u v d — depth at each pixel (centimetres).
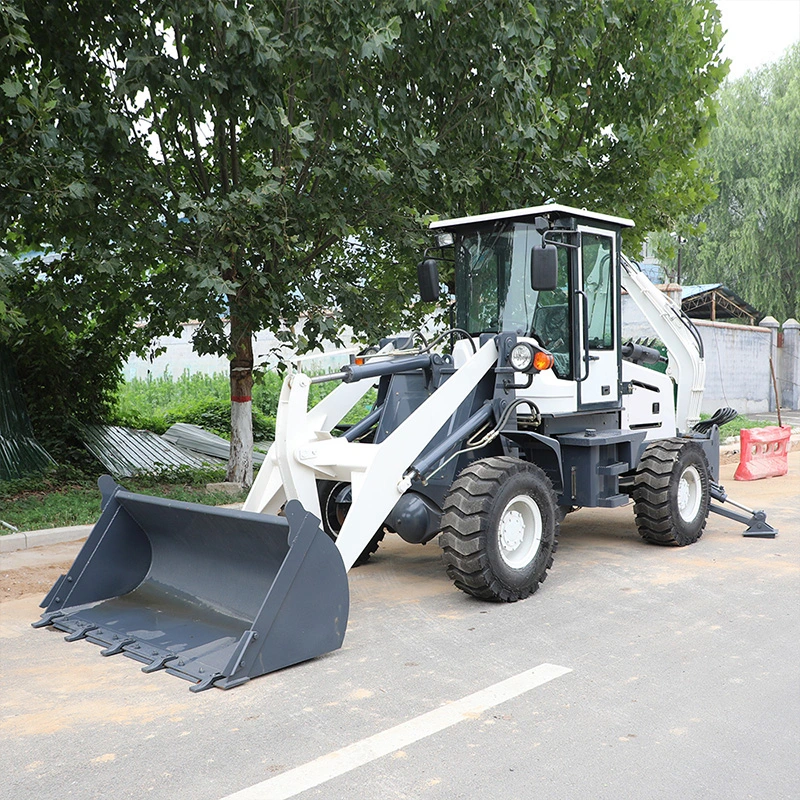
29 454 1047
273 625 434
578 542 754
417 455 552
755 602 552
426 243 933
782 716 371
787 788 308
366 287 993
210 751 346
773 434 1170
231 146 916
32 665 454
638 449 716
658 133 1102
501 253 665
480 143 967
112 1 780
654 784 312
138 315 1030
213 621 480
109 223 816
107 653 465
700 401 847
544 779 316
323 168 864
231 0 767
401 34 876
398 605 561
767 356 2472
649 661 442
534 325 654
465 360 615
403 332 1098
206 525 496
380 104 919
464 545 536
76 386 1202
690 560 675
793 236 3198
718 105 1125
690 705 384
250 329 941
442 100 968
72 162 733
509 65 910
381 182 917
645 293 850
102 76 841
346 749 344
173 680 428
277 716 380
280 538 457
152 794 312
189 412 1479
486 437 595
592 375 673
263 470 586
